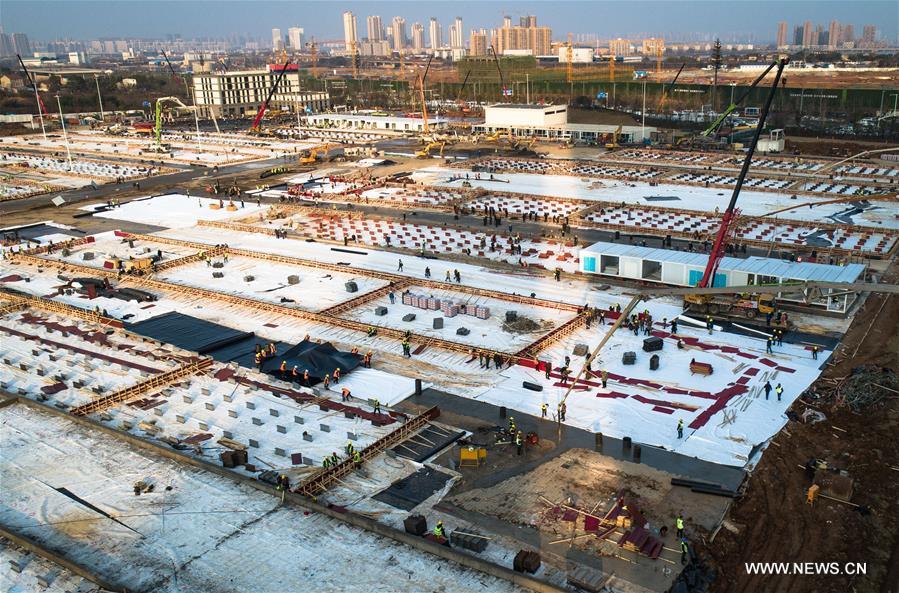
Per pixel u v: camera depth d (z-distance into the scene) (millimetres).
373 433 49000
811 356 58719
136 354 62844
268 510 40562
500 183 136000
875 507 39688
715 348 60750
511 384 55875
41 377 58750
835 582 34219
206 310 73812
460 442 47375
